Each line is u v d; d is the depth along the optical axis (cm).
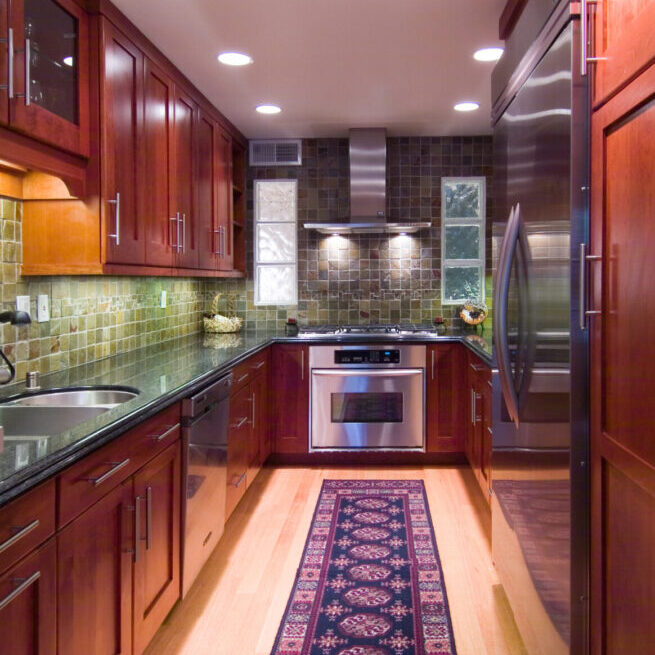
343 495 361
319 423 421
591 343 152
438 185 462
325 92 351
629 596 132
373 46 282
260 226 474
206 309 474
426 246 466
